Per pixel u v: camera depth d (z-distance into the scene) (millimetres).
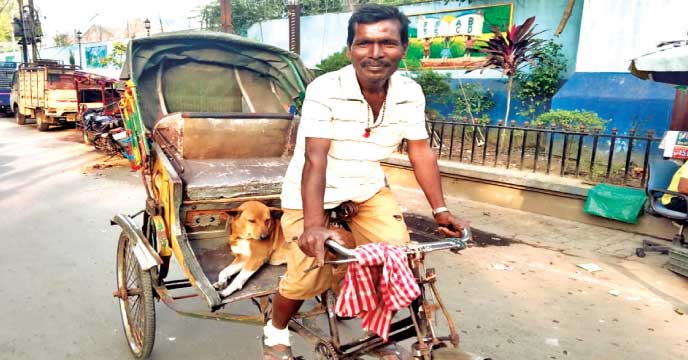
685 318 3920
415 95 2090
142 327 3186
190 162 3377
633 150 7516
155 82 4223
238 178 3154
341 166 2111
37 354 3303
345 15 12484
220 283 2779
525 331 3678
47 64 16672
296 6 11156
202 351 3371
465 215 6578
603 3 7848
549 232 5941
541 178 6684
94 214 6559
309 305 3854
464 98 9914
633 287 4477
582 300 4203
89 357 3295
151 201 3303
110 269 4719
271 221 2941
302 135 2197
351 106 1956
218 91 4508
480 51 9102
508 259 5090
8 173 9156
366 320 1953
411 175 8055
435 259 5062
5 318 3758
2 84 21422
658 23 7395
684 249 4684
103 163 10227
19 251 5148
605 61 7941
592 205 6066
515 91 9477
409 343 3234
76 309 3936
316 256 1790
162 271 3334
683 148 5266
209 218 3170
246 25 15156
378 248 1804
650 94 7414
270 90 4684
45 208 6801
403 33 1833
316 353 2385
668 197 5141
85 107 14266
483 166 7434
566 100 8211
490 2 9664
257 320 2611
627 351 3438
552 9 8977
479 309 4008
